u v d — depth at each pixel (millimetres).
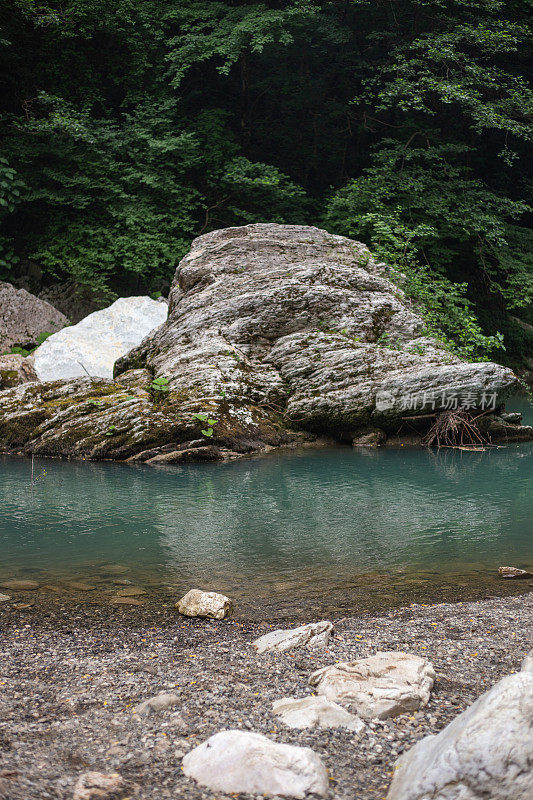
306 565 4477
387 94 17562
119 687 2648
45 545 4945
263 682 2678
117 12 18141
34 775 1959
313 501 6426
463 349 11500
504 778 1644
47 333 15445
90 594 3922
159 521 5660
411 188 18141
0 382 12234
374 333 10977
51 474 7879
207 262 11977
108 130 18109
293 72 21375
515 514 5910
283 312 10773
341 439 10312
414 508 6145
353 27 20469
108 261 17234
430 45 18375
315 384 10148
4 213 17406
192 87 21031
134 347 12148
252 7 19344
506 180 22484
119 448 8898
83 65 18797
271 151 21734
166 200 18516
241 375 10109
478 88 19094
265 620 3520
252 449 9328
